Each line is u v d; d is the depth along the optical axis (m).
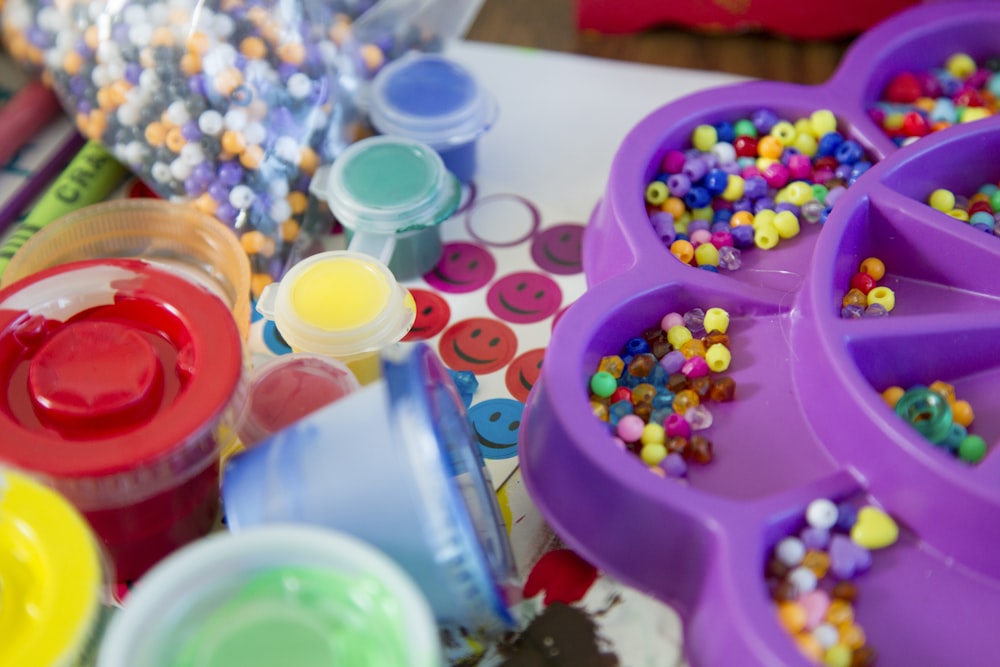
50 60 0.95
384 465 0.64
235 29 0.88
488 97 1.05
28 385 0.72
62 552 0.59
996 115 0.88
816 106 0.96
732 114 0.98
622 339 0.83
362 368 0.84
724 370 0.81
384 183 0.93
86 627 0.57
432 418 0.64
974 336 0.75
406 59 1.05
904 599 0.69
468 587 0.65
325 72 0.95
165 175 0.93
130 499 0.67
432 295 0.96
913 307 0.84
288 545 0.58
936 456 0.66
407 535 0.64
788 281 0.88
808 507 0.70
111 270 0.75
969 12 1.03
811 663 0.60
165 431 0.66
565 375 0.75
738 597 0.64
